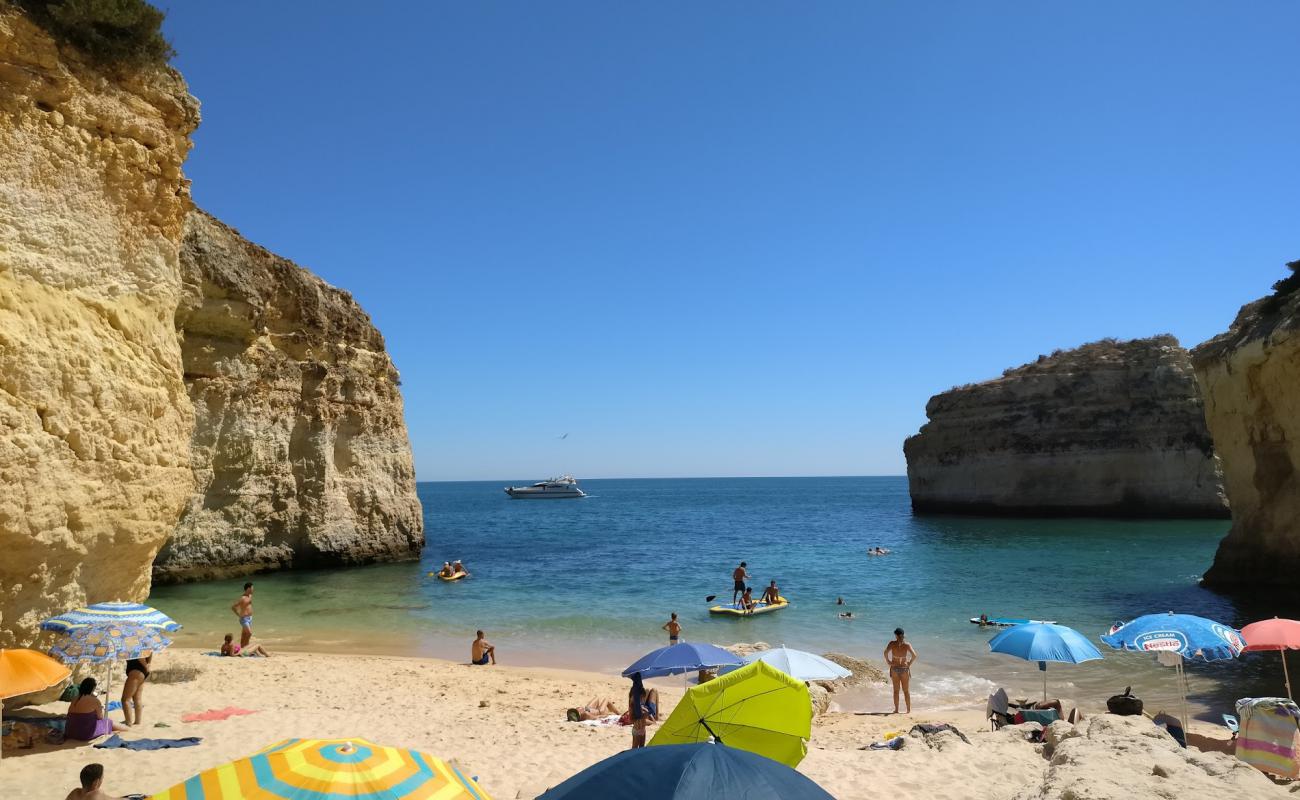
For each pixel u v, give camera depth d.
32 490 9.05
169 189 11.84
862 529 63.88
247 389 32.94
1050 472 66.38
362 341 39.78
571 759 9.65
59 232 9.95
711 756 4.22
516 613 25.06
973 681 15.86
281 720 11.13
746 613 24.00
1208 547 44.34
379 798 4.16
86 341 10.09
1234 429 28.20
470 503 133.12
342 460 37.97
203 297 30.77
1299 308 23.84
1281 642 9.91
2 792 7.59
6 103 9.46
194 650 18.05
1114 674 15.89
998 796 7.60
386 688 14.37
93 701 9.59
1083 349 68.88
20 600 9.20
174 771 8.50
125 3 10.85
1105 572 34.28
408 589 30.48
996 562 38.53
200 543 31.59
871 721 12.91
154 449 11.24
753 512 98.12
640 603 26.95
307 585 31.25
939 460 76.12
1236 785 5.91
